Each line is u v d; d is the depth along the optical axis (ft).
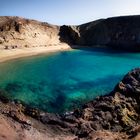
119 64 194.90
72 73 162.30
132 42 280.72
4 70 167.73
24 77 148.56
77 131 76.59
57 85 132.87
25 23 274.16
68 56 232.94
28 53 239.30
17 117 67.87
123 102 94.32
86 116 86.74
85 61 207.31
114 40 291.99
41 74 157.79
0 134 46.50
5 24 261.85
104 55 240.12
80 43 302.25
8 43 249.34
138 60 212.84
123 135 64.95
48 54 242.99
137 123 86.58
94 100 101.60
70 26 302.66
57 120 83.10
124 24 289.33
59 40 295.69
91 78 148.66
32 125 68.49
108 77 150.71
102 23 301.84
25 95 114.11
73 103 106.11
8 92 117.19
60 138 67.00
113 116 87.30
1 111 71.10
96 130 78.33
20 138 50.52
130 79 105.60
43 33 285.84
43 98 111.34
